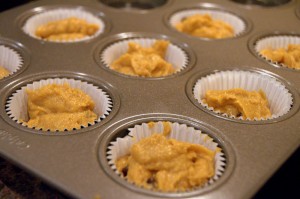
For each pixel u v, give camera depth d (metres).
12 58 0.37
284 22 0.45
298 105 0.33
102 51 0.39
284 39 0.43
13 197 0.27
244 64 0.37
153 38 0.41
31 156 0.26
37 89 0.33
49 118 0.32
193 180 0.26
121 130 0.29
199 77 0.36
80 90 0.33
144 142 0.28
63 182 0.25
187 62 0.38
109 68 0.36
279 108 0.35
